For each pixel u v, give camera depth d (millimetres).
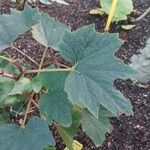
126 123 1078
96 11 1390
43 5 1415
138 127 1070
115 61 621
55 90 649
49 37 737
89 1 1462
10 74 685
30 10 756
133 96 1147
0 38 704
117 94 609
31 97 714
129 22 1375
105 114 776
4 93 660
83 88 608
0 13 1360
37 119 654
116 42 630
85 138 1037
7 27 718
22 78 642
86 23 1370
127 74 615
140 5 1453
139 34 1328
